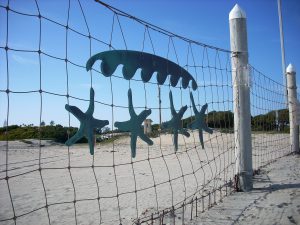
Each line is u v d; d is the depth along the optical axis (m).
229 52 4.95
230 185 5.04
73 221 4.34
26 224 4.29
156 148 15.26
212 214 3.71
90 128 2.72
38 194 6.17
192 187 6.00
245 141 4.88
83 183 7.24
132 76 3.23
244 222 3.39
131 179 7.59
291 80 9.37
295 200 4.11
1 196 6.03
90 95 2.73
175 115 3.93
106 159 12.34
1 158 12.80
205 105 4.60
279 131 10.32
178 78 3.96
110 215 4.50
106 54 2.92
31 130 18.47
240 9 5.06
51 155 13.84
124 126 3.11
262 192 4.64
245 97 4.95
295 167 6.89
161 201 5.03
